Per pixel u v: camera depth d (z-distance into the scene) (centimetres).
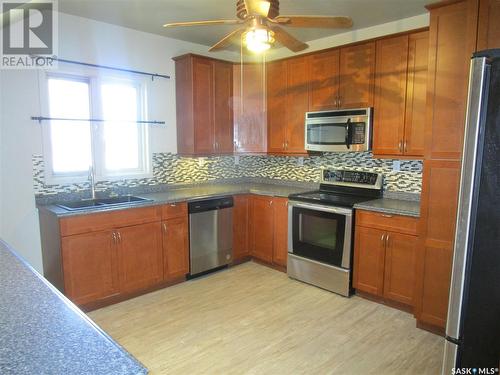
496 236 159
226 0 287
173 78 403
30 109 308
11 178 302
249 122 428
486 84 149
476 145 151
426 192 259
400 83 306
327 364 228
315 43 403
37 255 319
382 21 338
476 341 165
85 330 96
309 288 348
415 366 225
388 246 297
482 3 224
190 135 395
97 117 349
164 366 226
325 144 358
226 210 392
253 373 219
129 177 374
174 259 350
